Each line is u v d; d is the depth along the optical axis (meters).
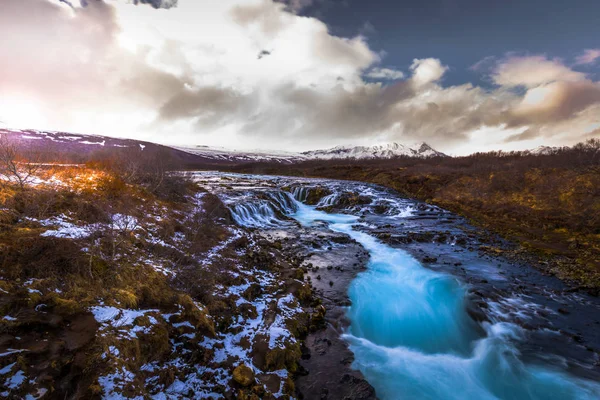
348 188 38.34
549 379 7.40
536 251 16.86
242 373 5.73
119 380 4.48
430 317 10.28
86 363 4.45
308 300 10.11
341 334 8.69
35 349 4.38
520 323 9.70
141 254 8.73
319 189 36.16
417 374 7.52
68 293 5.81
